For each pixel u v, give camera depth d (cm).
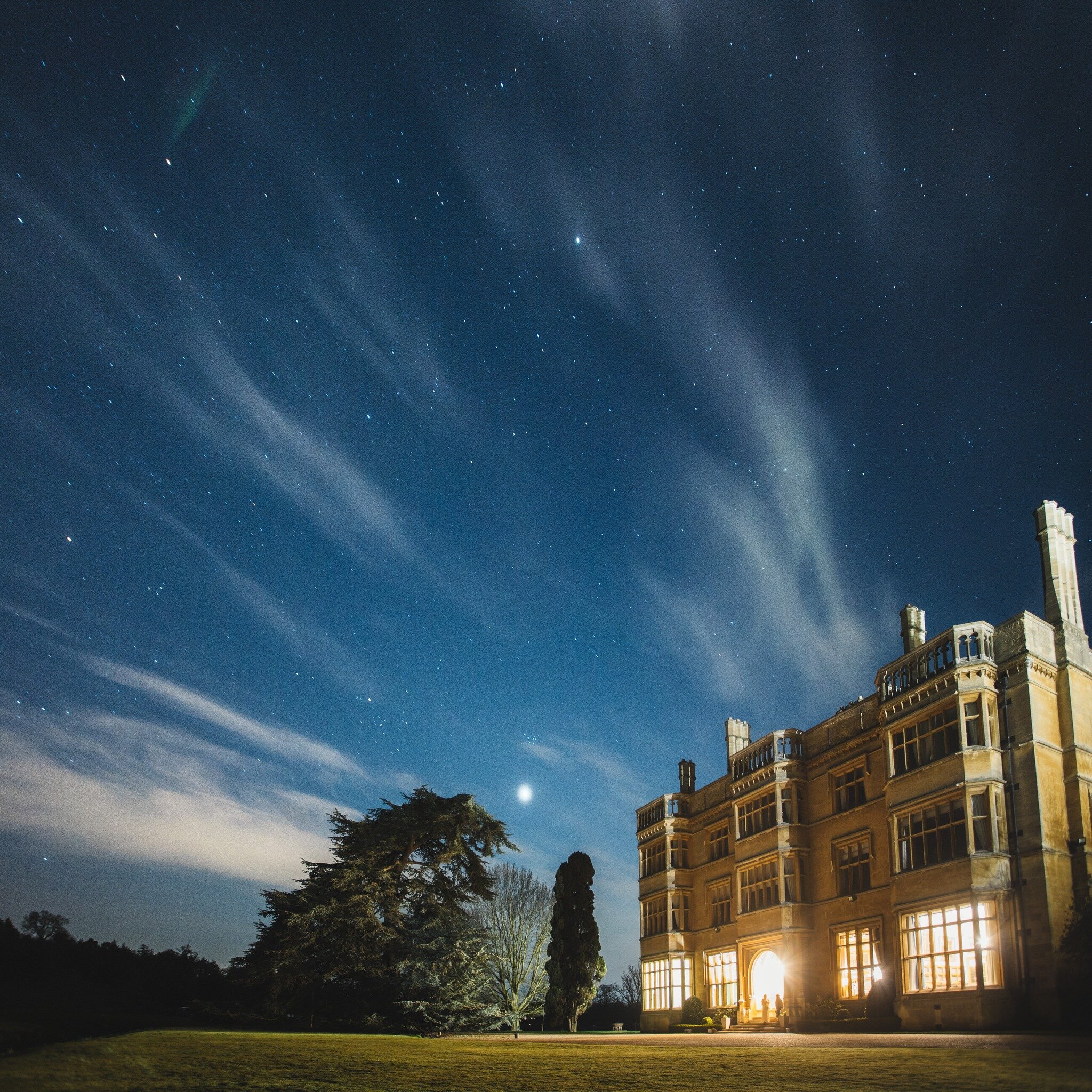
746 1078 1152
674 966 4506
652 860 4912
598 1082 1151
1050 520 3073
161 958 4109
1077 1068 1066
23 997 2748
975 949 2598
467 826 3856
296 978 3369
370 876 3694
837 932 3438
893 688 3180
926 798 2905
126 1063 1243
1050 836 2641
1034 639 2842
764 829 3869
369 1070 1310
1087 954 2494
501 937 5831
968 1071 1091
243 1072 1212
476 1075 1255
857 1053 1480
